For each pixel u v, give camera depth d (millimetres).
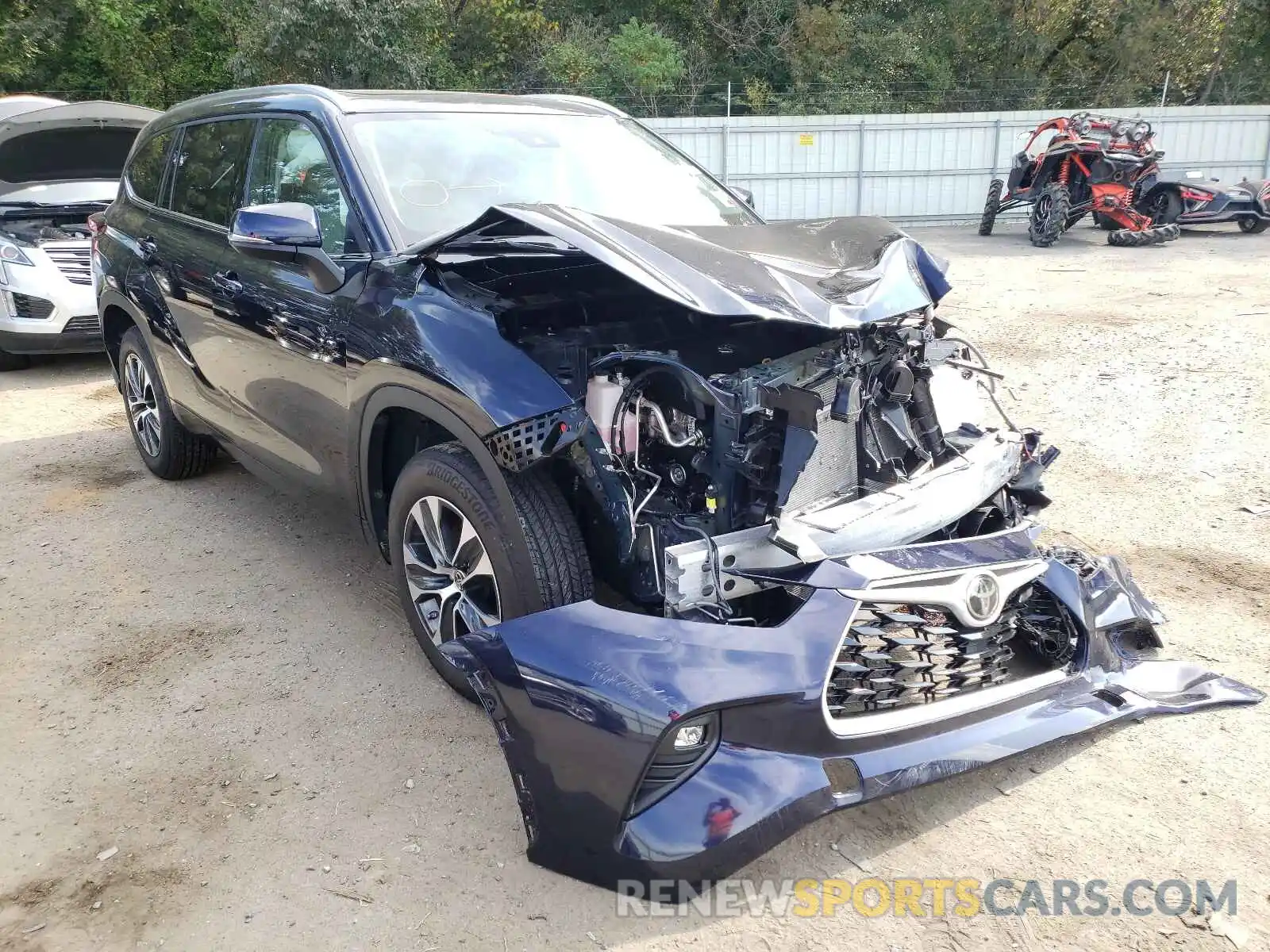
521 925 2277
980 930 2246
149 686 3355
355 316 3141
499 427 2564
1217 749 2889
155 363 4859
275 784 2811
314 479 3650
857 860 2479
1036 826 2590
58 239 7688
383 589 4051
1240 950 2168
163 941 2262
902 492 2732
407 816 2658
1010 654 2742
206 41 24422
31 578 4219
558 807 2264
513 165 3760
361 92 3918
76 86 22625
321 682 3340
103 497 5184
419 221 3346
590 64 25922
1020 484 3379
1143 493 4883
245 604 3932
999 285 10938
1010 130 19625
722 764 2211
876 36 27750
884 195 20062
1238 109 19594
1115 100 27797
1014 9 28328
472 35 25625
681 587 2402
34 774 2895
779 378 2615
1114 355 7371
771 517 2508
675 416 2645
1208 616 3656
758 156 19828
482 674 2416
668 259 2629
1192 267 11586
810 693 2264
